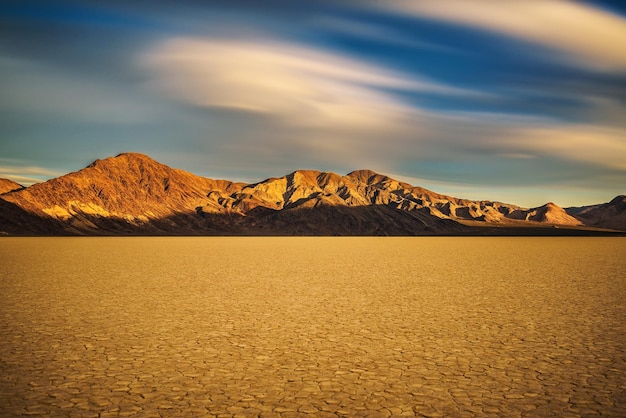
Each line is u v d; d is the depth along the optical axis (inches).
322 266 1512.1
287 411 323.0
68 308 701.3
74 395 349.4
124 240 4586.6
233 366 418.6
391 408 327.9
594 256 2105.1
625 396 349.4
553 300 789.9
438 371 405.7
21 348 475.8
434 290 917.2
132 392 355.6
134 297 812.0
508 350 471.5
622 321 613.3
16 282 1021.8
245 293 867.4
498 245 3715.6
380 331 554.3
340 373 399.9
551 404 335.3
